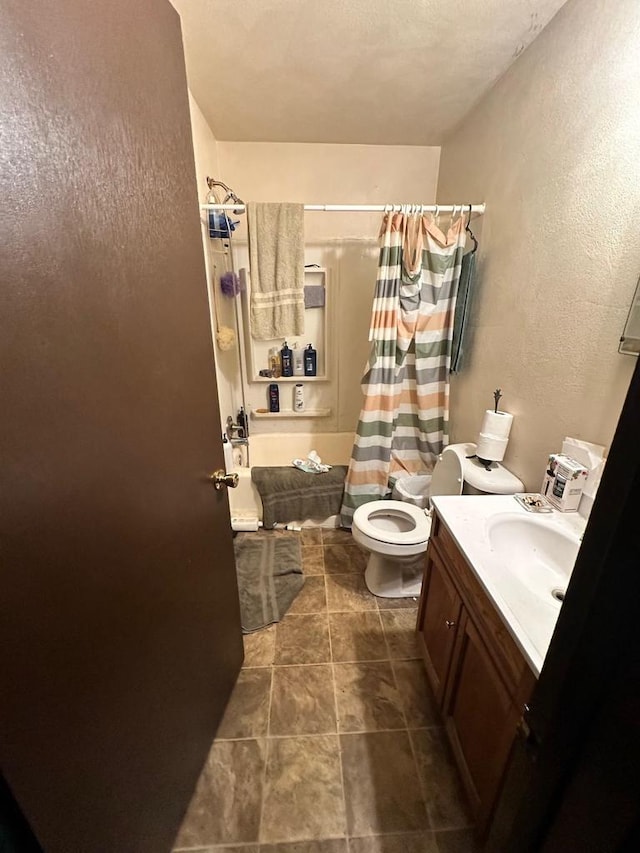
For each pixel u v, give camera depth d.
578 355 1.23
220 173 2.41
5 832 0.51
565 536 1.09
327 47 1.45
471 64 1.55
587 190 1.16
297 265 2.09
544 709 0.50
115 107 0.63
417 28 1.34
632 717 0.36
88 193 0.58
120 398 0.69
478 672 1.00
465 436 2.09
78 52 0.54
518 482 1.50
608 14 1.05
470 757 1.05
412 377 2.22
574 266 1.23
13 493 0.47
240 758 1.24
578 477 1.17
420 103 1.88
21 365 0.47
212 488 1.17
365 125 2.12
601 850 0.40
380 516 2.08
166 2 0.79
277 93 1.79
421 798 1.14
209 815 1.10
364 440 2.26
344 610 1.85
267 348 2.68
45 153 0.49
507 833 0.62
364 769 1.21
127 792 0.76
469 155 2.00
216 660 1.25
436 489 1.89
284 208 2.00
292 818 1.09
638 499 0.35
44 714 0.53
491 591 0.90
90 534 0.62
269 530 2.50
